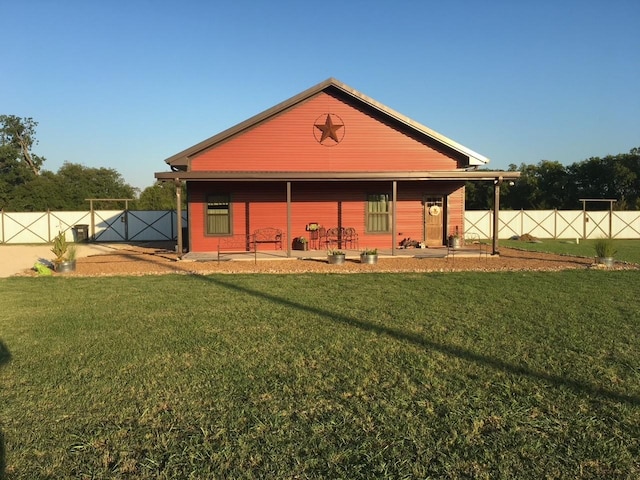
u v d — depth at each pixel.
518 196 43.75
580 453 3.23
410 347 5.54
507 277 11.07
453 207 18.44
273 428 3.59
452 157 17.48
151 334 6.19
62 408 3.97
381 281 10.48
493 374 4.68
